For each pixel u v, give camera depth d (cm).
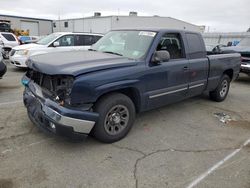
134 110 408
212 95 649
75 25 3462
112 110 376
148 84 415
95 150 366
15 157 337
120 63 378
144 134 429
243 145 405
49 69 342
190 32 520
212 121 510
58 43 1011
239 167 338
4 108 523
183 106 604
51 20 4025
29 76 427
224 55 623
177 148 385
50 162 329
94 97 344
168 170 324
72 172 311
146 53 418
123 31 500
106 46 489
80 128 337
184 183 299
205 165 340
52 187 282
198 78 532
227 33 2605
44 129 357
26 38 2133
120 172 315
